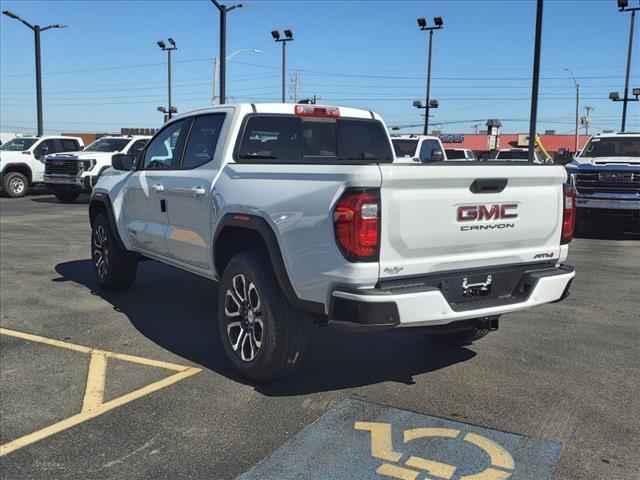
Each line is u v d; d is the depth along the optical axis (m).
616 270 8.94
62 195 19.81
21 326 5.73
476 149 71.06
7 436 3.57
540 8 16.83
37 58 27.50
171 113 31.70
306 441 3.51
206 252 4.95
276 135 5.23
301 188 3.85
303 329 4.16
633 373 4.62
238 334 4.55
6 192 20.97
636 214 11.97
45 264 8.81
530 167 4.08
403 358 4.95
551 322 6.04
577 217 12.62
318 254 3.71
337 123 5.75
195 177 5.09
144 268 8.60
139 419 3.79
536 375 4.57
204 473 3.17
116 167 6.58
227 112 5.12
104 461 3.29
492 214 3.96
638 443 3.50
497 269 4.09
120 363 4.77
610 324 5.98
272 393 4.20
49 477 3.13
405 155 16.62
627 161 12.17
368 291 3.53
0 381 4.39
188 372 4.59
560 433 3.62
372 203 3.49
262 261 4.26
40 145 21.80
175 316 6.12
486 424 3.73
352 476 3.14
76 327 5.71
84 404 4.00
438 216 3.72
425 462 3.28
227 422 3.75
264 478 3.12
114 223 6.62
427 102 30.55
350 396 4.16
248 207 4.26
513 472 3.18
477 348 5.21
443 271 3.85
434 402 4.06
